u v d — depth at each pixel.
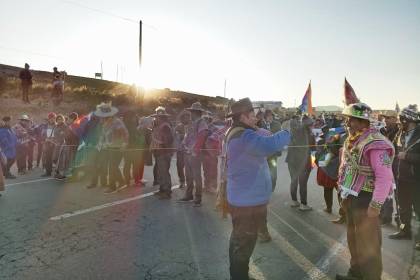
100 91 26.38
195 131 6.64
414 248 4.76
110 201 6.84
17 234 4.93
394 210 6.89
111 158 7.59
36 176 9.52
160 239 4.86
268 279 3.82
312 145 6.46
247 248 3.31
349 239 3.73
